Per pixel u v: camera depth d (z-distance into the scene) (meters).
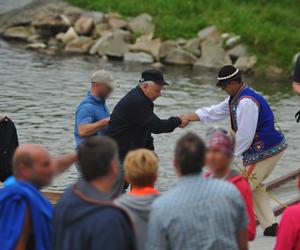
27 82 48.94
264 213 18.69
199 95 48.12
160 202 10.23
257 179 18.55
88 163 10.34
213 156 11.35
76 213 10.24
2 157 17.89
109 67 57.53
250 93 18.09
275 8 69.69
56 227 10.46
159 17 67.62
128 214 10.46
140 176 11.09
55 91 46.56
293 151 34.44
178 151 10.33
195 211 10.09
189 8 68.81
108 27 66.38
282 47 62.66
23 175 11.12
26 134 35.81
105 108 20.05
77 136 19.67
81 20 66.75
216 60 61.59
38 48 63.47
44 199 11.27
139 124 18.81
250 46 62.66
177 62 61.34
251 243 18.11
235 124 18.42
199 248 10.05
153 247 10.21
